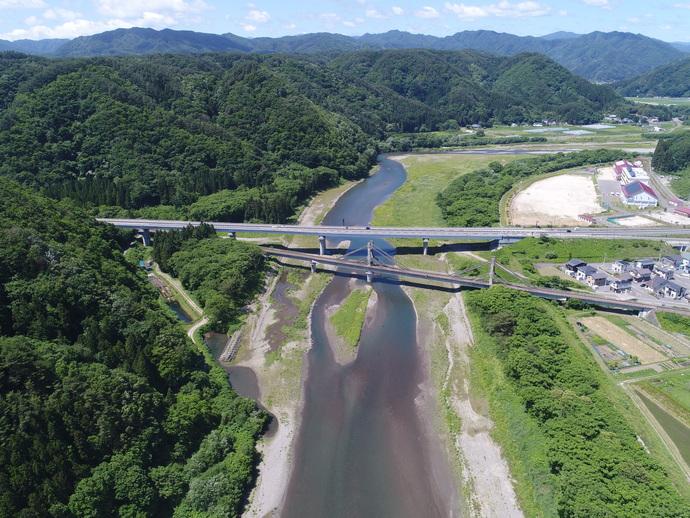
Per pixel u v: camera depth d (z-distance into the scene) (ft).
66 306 343.05
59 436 245.65
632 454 264.52
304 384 373.20
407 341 429.38
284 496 276.21
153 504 249.34
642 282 488.85
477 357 392.68
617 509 230.89
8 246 353.31
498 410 331.57
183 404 306.14
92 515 228.02
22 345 274.36
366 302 493.36
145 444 269.85
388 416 338.95
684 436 294.25
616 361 369.71
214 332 440.04
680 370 356.38
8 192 505.25
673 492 240.53
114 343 340.39
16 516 212.23
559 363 345.72
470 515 263.90
